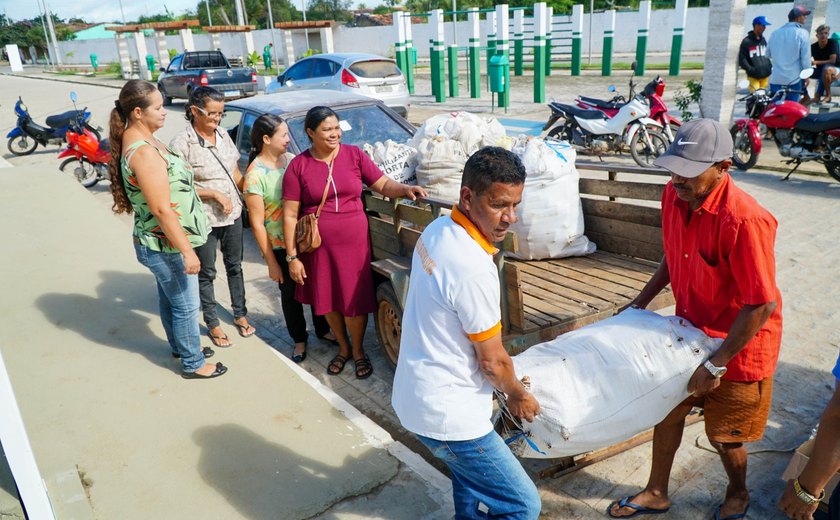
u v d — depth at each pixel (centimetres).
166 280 362
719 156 222
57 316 482
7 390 198
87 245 646
